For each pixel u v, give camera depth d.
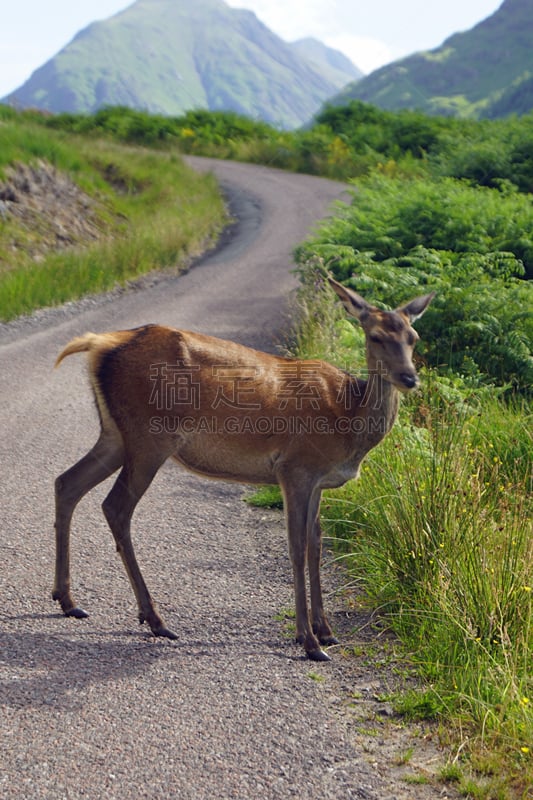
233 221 50.97
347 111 80.00
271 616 10.19
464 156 45.41
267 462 9.98
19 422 17.53
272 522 13.22
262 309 29.67
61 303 30.28
